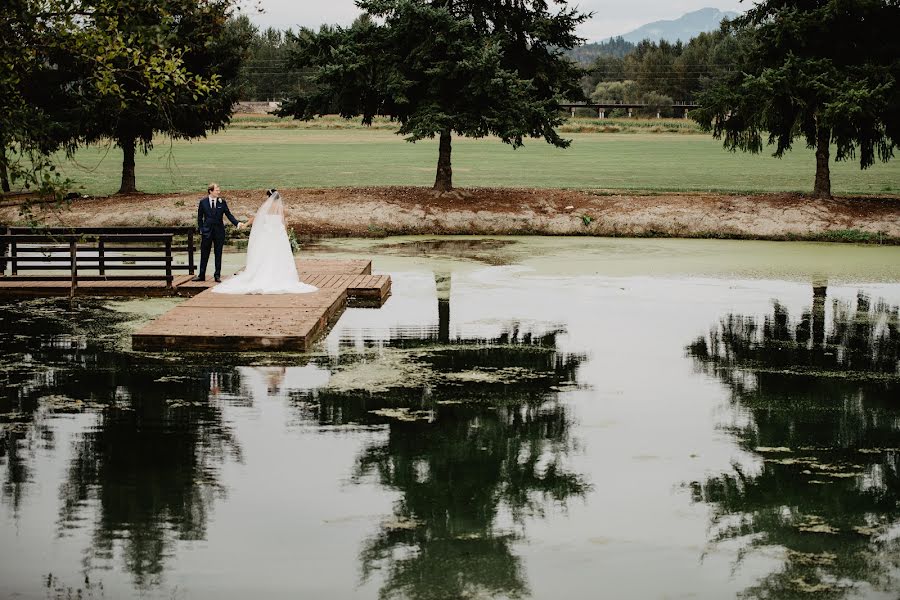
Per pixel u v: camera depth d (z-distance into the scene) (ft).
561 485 32.76
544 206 110.01
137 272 77.00
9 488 31.99
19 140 40.45
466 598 24.95
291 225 102.17
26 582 25.61
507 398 43.11
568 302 66.39
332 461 34.81
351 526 29.30
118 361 48.73
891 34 107.45
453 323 59.06
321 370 47.44
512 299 67.41
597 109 507.71
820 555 27.68
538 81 115.96
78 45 40.01
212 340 50.62
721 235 102.78
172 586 25.46
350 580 25.93
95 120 104.99
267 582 25.75
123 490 31.89
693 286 73.31
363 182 146.61
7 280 68.13
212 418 39.63
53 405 41.27
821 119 101.86
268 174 164.35
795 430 39.01
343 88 111.24
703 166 193.16
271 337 50.65
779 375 47.70
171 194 114.52
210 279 70.59
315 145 274.57
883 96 100.89
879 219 103.50
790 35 106.42
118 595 24.94
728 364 49.65
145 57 41.73
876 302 67.05
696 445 37.04
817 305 65.98
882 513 30.66
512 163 200.54
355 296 65.46
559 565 26.89
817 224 102.83
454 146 276.21
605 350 52.44
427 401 42.50
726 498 31.68
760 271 80.79
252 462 34.55
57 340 53.31
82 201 110.63
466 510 30.60
